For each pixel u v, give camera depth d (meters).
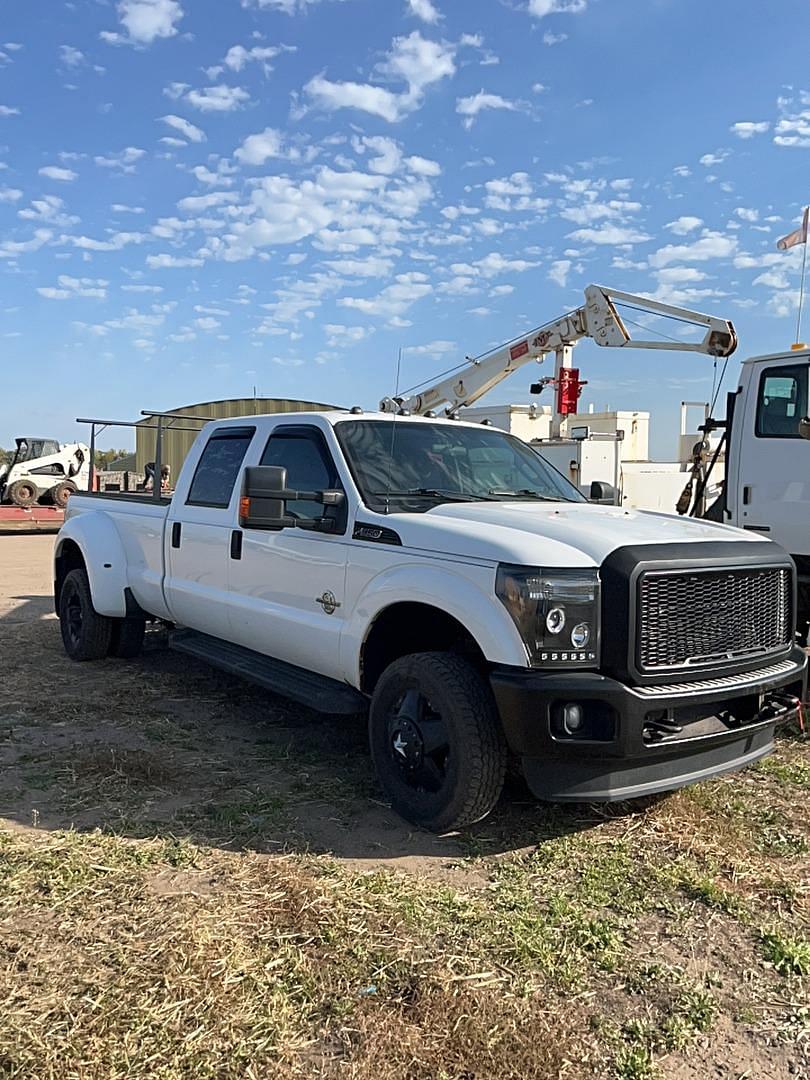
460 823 4.09
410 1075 2.55
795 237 8.84
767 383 7.34
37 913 3.38
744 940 3.35
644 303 11.46
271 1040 2.67
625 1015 2.88
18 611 10.62
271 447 5.66
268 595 5.40
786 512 7.19
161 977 2.95
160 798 4.58
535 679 3.72
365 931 3.31
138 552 7.09
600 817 4.45
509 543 3.95
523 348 13.78
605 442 15.70
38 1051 2.58
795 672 4.40
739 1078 2.60
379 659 4.70
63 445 30.09
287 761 5.18
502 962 3.15
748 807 4.64
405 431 5.45
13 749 5.34
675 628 3.92
